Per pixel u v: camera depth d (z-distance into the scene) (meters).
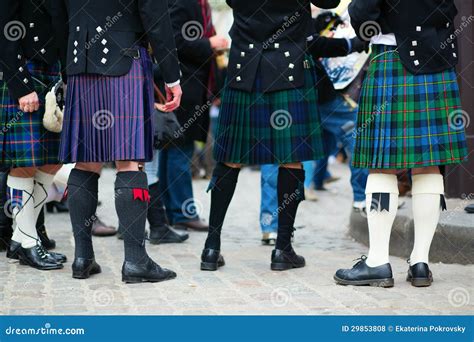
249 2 9.67
